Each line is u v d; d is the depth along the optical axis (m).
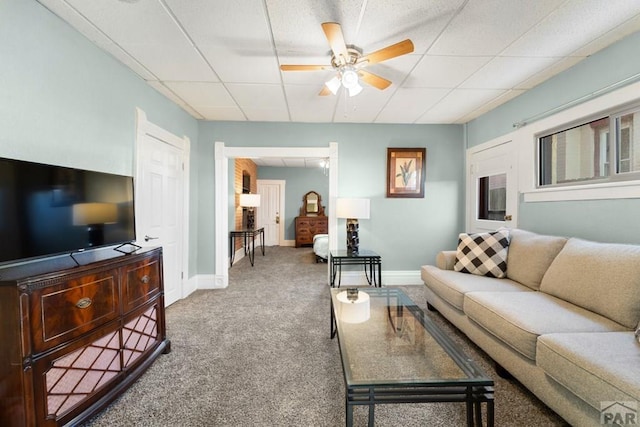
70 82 1.83
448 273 2.63
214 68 2.40
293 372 1.84
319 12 1.71
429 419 1.44
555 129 2.54
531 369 1.47
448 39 1.98
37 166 1.39
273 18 1.76
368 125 3.93
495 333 1.68
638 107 1.90
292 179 8.30
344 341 1.63
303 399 1.58
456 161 3.99
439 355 1.53
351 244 3.66
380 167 3.96
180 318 2.75
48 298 1.26
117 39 1.98
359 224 3.98
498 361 1.75
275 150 3.84
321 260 5.71
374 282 3.80
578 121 2.31
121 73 2.31
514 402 1.54
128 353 1.71
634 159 1.93
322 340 2.28
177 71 2.45
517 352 1.57
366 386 1.16
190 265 3.60
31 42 1.57
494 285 2.24
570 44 2.05
